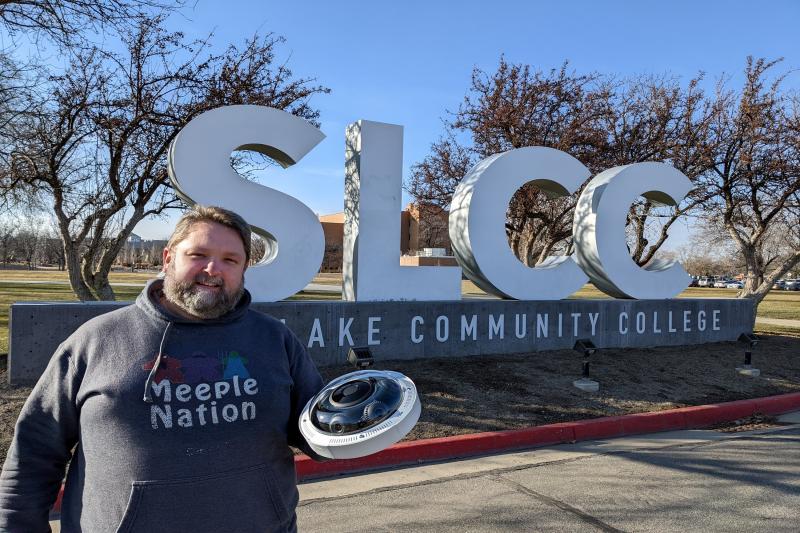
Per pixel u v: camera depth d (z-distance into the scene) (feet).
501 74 50.19
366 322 27.43
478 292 95.55
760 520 13.65
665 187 36.17
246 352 5.96
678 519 13.67
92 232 35.88
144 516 5.26
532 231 54.75
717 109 48.32
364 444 5.46
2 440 16.37
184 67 31.04
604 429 21.12
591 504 14.53
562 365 29.12
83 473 5.49
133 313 5.93
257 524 5.65
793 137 44.34
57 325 21.74
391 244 29.09
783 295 158.20
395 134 29.25
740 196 49.80
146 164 31.01
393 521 13.42
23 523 5.54
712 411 23.67
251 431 5.70
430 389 23.67
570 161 33.06
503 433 19.44
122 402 5.38
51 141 29.01
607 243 34.63
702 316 37.93
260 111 25.95
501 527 13.15
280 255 26.58
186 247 5.86
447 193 54.08
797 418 24.58
